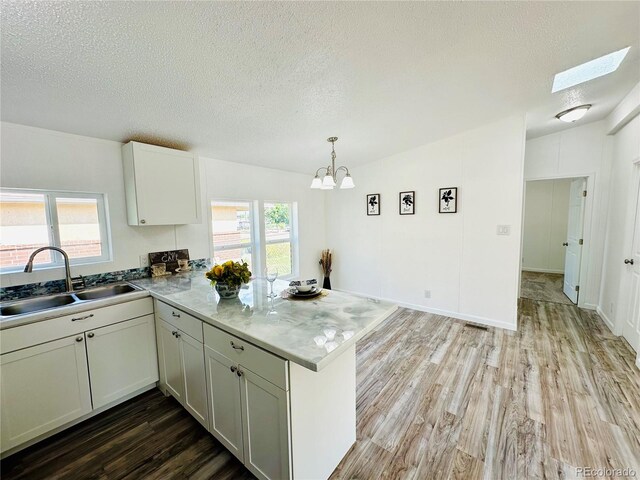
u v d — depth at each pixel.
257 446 1.39
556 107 2.84
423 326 3.43
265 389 1.29
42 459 1.63
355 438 1.71
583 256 3.87
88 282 2.34
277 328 1.40
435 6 1.37
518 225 3.14
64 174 2.20
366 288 4.62
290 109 2.29
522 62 1.93
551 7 1.43
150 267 2.72
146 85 1.73
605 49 1.82
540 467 1.50
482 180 3.33
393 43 1.62
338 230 4.93
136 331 2.11
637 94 2.42
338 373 1.53
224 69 1.66
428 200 3.79
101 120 2.08
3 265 2.00
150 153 2.46
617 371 2.36
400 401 2.06
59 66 1.45
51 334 1.72
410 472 1.50
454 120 3.00
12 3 1.07
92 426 1.87
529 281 5.52
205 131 2.51
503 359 2.61
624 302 2.94
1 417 1.57
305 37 1.47
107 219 2.45
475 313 3.52
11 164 1.96
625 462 1.51
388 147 3.69
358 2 1.28
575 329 3.21
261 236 3.94
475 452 1.60
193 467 1.57
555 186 6.12
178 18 1.24
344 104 2.32
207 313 1.63
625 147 2.98
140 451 1.68
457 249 3.59
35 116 1.91
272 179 4.07
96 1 1.10
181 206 2.69
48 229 2.19
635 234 2.76
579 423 1.79
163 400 2.15
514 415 1.88
